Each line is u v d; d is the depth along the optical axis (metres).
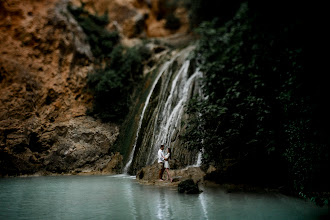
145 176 10.83
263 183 8.80
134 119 16.97
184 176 9.94
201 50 16.31
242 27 13.65
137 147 14.75
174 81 15.99
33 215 5.43
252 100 9.42
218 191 8.09
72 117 16.59
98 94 17.70
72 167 15.20
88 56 18.73
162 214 5.42
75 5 20.33
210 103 11.44
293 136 7.20
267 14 9.66
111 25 21.84
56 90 16.45
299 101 6.73
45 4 17.50
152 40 23.41
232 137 9.91
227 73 12.68
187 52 17.66
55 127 15.60
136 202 6.64
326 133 5.84
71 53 17.56
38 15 16.89
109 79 18.14
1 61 14.70
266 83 9.85
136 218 5.14
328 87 5.77
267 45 10.43
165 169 10.55
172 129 13.23
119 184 10.18
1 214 5.52
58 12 17.81
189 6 25.16
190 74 15.45
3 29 15.77
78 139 15.96
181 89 15.09
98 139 16.48
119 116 18.02
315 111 6.01
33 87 15.53
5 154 13.12
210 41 16.50
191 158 11.59
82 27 19.78
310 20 6.27
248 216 5.21
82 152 15.68
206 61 15.16
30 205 6.42
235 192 7.88
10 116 14.01
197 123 11.41
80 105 17.30
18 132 13.81
